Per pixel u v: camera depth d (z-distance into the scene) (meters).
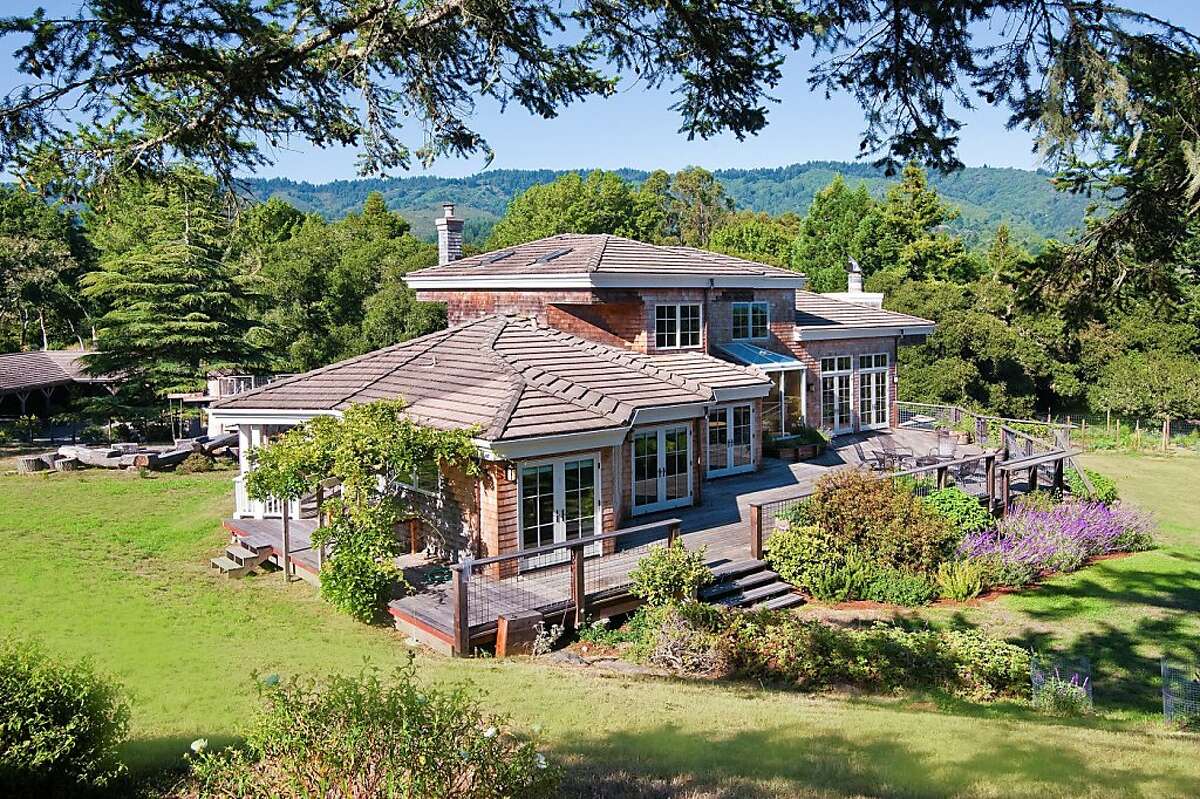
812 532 18.19
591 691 11.62
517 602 15.01
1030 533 20.70
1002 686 13.45
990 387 47.00
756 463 26.64
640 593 15.66
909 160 8.81
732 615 14.64
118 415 35.16
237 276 37.94
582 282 22.61
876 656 13.55
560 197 73.00
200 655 13.06
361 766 6.18
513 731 9.32
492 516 16.52
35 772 6.82
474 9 8.27
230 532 21.64
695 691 12.05
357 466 15.51
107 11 7.01
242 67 7.80
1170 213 9.69
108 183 8.41
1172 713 12.14
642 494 21.31
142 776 7.94
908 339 35.03
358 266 49.00
